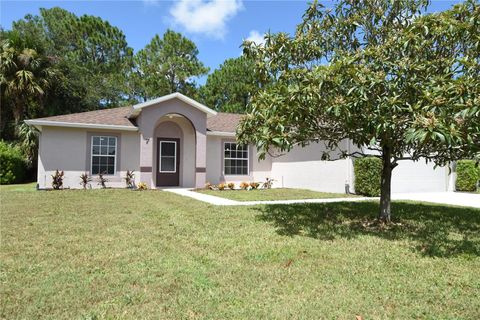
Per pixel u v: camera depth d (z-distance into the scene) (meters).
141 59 31.33
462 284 3.96
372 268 4.52
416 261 4.82
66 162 13.91
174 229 6.74
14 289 3.71
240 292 3.70
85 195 11.77
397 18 7.02
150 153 14.65
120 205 9.75
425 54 6.39
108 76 30.86
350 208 9.50
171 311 3.25
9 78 20.11
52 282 3.91
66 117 14.41
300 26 7.58
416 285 3.93
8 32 23.41
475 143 5.03
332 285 3.93
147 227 6.91
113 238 5.97
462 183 15.83
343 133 6.82
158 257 4.89
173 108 15.03
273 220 7.73
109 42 31.58
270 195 12.95
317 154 14.97
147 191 13.47
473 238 6.18
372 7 7.15
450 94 4.90
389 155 7.29
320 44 7.44
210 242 5.76
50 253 5.03
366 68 5.69
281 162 17.50
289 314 3.21
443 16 5.89
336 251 5.31
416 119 4.62
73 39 30.39
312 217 8.15
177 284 3.89
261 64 7.50
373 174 12.72
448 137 4.27
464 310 3.32
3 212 8.42
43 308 3.28
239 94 31.22
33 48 21.50
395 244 5.74
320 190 14.76
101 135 14.53
